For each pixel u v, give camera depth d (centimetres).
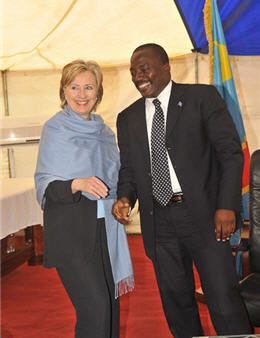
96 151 216
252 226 277
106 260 217
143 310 336
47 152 207
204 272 212
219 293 207
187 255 227
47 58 528
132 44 499
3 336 301
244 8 396
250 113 543
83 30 440
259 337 162
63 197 193
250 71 538
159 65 211
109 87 568
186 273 228
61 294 388
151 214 222
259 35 470
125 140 233
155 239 226
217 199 202
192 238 214
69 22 413
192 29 454
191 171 208
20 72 575
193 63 541
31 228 473
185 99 211
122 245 222
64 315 338
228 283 207
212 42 330
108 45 497
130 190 226
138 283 403
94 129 213
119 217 212
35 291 399
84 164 207
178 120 210
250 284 244
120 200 217
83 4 372
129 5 382
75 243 202
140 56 211
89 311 200
